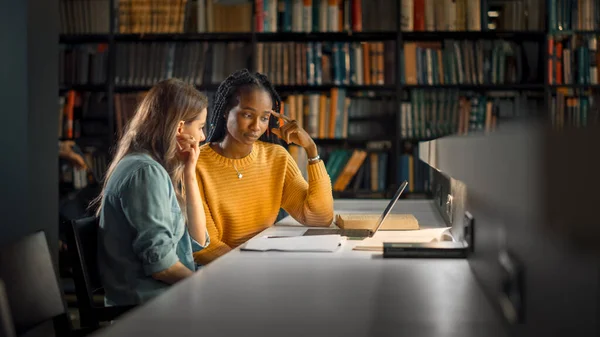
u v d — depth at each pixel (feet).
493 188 2.64
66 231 5.66
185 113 6.64
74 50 16.33
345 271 4.36
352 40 16.70
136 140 6.50
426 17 16.06
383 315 3.01
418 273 4.27
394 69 16.11
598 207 1.50
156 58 16.29
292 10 16.12
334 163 16.28
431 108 16.11
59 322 5.14
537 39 16.35
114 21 16.33
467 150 3.41
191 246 7.12
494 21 16.30
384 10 16.05
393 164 16.34
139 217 5.91
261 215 8.52
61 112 16.31
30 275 4.81
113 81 16.34
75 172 16.22
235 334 2.66
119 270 6.00
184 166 7.27
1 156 11.16
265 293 3.56
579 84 15.92
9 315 3.57
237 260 4.88
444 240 6.25
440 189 9.05
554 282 2.19
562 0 15.88
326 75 16.14
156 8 16.19
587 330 1.86
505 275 2.86
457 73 16.06
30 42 11.25
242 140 8.21
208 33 16.14
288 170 8.70
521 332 2.60
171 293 3.56
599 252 1.66
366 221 7.79
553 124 1.94
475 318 2.96
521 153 2.16
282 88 16.56
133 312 3.08
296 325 2.82
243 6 16.20
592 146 1.53
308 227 8.19
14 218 11.17
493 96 16.33
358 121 16.30
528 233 2.55
